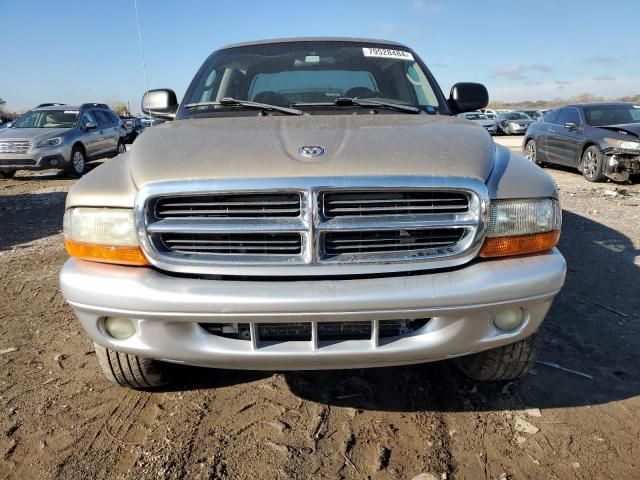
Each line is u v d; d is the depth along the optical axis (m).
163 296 2.07
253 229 2.09
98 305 2.15
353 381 2.94
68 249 2.30
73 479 2.22
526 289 2.15
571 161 10.77
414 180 2.12
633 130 9.46
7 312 3.98
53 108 13.88
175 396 2.82
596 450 2.35
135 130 24.80
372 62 3.62
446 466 2.27
